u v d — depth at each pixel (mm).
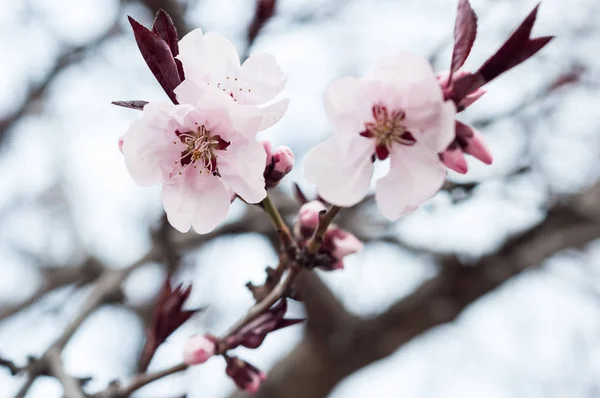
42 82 823
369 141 386
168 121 390
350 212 678
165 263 634
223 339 426
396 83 380
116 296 585
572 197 742
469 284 797
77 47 816
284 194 771
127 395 434
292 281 420
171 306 439
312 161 384
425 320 832
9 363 468
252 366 429
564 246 780
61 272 798
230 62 398
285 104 391
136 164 392
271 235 731
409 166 385
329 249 419
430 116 379
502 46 380
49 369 471
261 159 390
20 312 764
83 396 447
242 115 387
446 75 387
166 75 391
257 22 534
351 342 840
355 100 384
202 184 396
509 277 788
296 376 854
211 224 396
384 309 848
